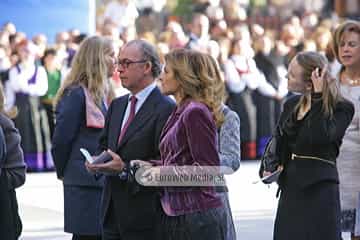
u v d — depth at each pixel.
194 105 12.62
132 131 13.92
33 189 27.83
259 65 34.38
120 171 13.60
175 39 33.75
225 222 13.02
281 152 14.55
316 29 39.50
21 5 31.06
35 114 31.02
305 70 14.28
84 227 15.70
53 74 31.08
